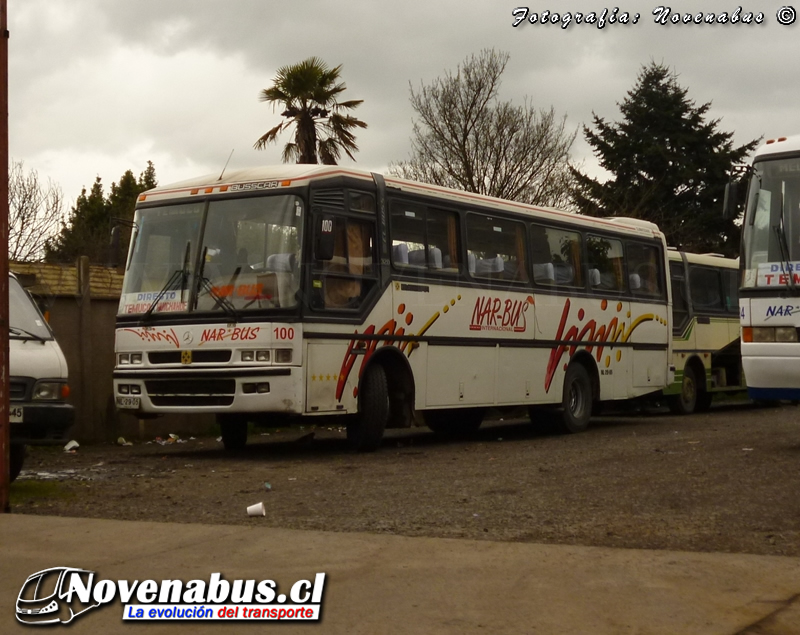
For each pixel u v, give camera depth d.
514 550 6.90
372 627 5.39
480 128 35.59
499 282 16.06
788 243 12.85
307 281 12.96
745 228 13.23
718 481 10.38
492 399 15.81
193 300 13.41
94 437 16.17
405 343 14.34
